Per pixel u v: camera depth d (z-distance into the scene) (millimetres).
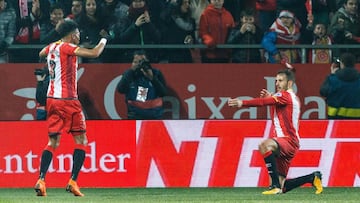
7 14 41812
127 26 41594
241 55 41906
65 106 30984
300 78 41344
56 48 30953
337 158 36906
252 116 41062
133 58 40625
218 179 36750
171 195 32500
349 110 39438
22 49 41125
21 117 40344
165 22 42344
